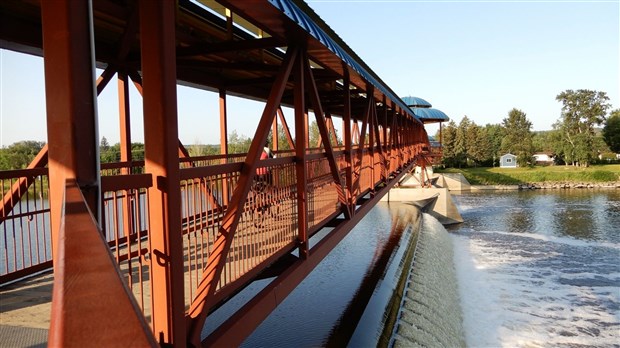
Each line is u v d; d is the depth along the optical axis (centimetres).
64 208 101
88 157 138
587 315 1322
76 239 85
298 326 796
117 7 346
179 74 564
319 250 445
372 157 832
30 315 300
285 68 329
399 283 1120
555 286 1600
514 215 3128
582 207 3362
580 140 5647
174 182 186
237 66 417
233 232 254
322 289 1034
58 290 68
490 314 1323
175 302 186
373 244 1606
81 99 136
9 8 341
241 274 289
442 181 4528
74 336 58
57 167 137
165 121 179
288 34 315
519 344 1116
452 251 2028
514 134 6569
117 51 453
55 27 133
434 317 973
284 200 363
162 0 177
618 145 5816
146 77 181
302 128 377
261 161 305
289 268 367
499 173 5028
